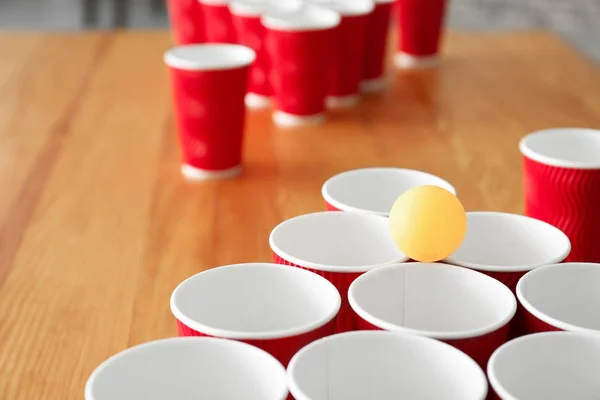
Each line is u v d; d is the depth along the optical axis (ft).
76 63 4.90
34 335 2.20
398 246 1.85
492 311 1.79
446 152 3.45
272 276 1.82
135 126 3.85
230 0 4.30
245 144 3.63
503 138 3.63
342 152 3.49
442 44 5.43
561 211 2.32
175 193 3.09
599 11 10.15
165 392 1.57
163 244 2.68
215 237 2.72
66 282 2.46
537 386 1.57
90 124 3.86
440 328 1.85
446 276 1.83
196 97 3.10
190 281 1.77
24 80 4.55
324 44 3.76
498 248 2.13
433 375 1.56
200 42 4.66
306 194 3.05
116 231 2.77
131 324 2.25
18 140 3.64
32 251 2.64
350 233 2.10
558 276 1.84
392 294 1.83
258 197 3.04
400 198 1.86
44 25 11.27
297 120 3.89
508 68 4.86
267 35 3.88
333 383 1.56
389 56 5.21
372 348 1.57
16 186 3.13
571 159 2.52
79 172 3.27
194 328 1.62
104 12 11.47
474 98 4.28
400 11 4.87
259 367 1.55
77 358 2.10
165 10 11.51
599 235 2.33
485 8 10.53
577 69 4.82
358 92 4.24
